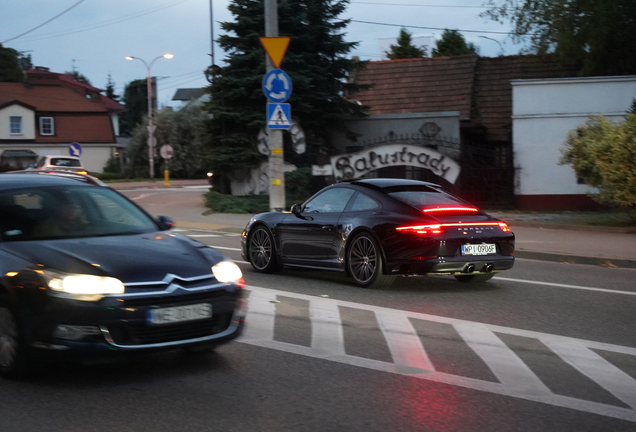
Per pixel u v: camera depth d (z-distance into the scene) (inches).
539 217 728.3
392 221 341.4
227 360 227.6
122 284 192.2
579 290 366.9
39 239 217.9
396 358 232.7
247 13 901.8
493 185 837.2
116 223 238.4
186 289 199.5
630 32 961.5
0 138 2283.5
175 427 167.0
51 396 189.3
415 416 177.0
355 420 173.3
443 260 332.2
